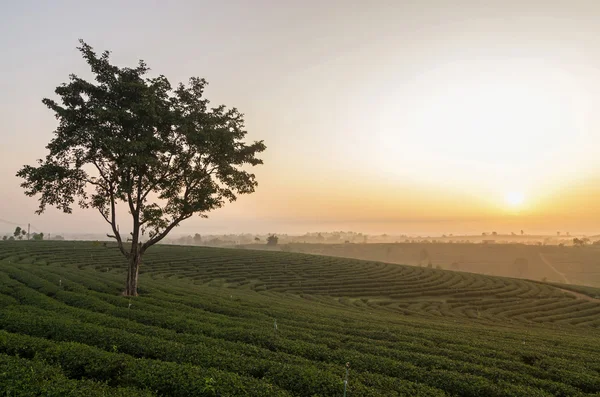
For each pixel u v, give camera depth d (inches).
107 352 549.3
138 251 1346.0
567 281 6619.1
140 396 413.7
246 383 471.8
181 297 1343.5
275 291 2497.5
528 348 912.9
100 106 1201.4
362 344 790.5
